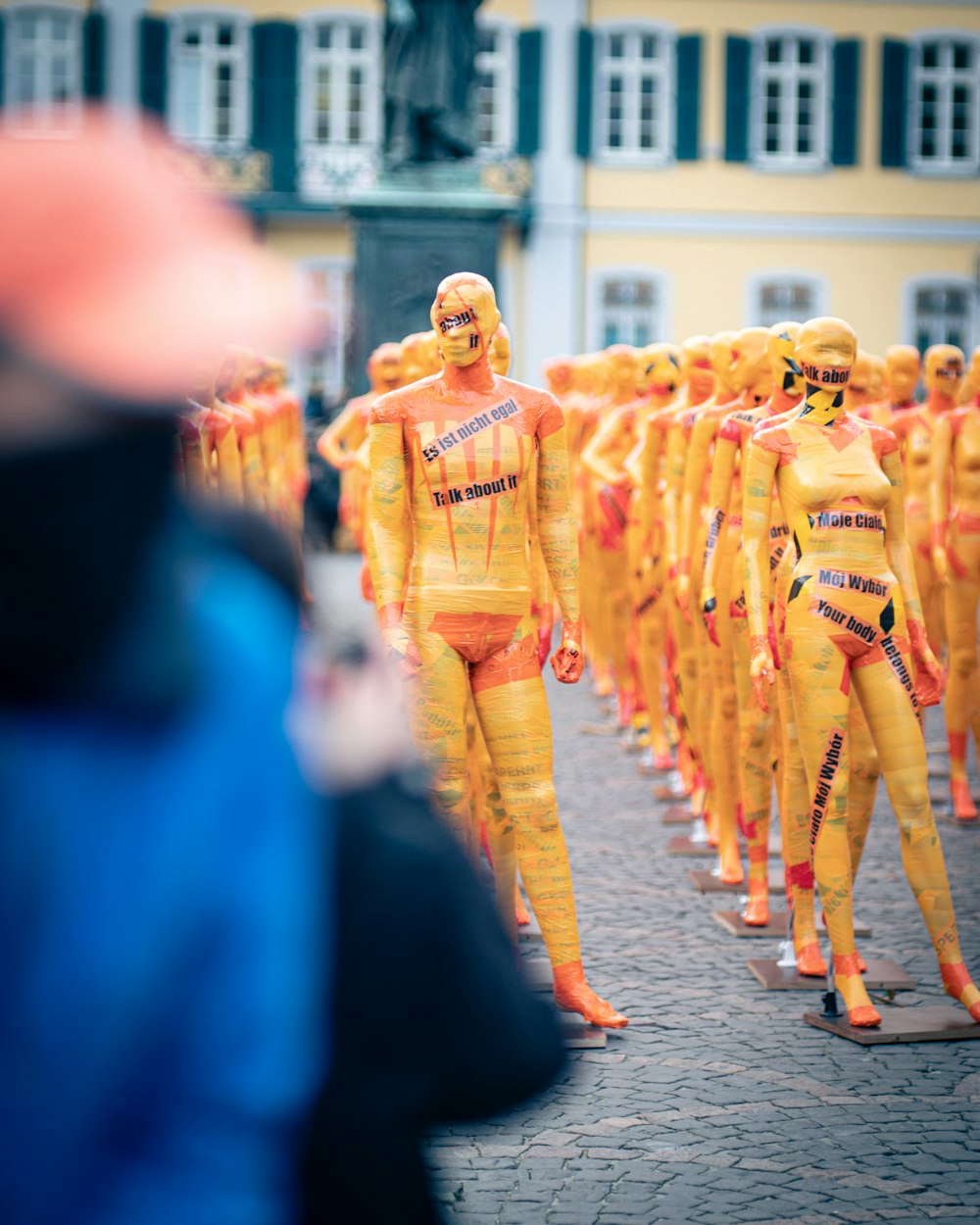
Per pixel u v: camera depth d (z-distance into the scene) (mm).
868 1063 6676
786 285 43094
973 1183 5348
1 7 40844
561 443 7250
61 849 1462
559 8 41719
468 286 7008
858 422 7445
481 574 7016
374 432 7137
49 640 1415
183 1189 1479
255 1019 1499
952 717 12000
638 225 42438
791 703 7910
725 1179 5383
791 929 8117
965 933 8758
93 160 1316
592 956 8391
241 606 1645
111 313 1303
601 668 18547
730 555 9219
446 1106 1722
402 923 1621
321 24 41656
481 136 42125
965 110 43031
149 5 41219
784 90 42781
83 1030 1451
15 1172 1449
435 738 7008
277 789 1540
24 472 1355
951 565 11820
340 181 41562
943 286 43219
